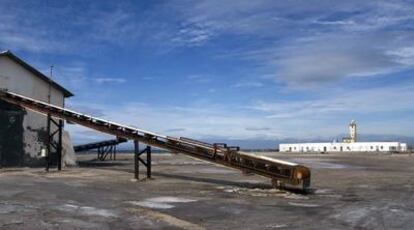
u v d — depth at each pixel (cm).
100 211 1625
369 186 2714
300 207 1827
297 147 16912
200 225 1423
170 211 1677
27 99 3722
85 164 4931
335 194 2283
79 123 3356
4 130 4050
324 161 6831
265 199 2061
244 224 1452
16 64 4116
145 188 2445
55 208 1658
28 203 1761
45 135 4372
